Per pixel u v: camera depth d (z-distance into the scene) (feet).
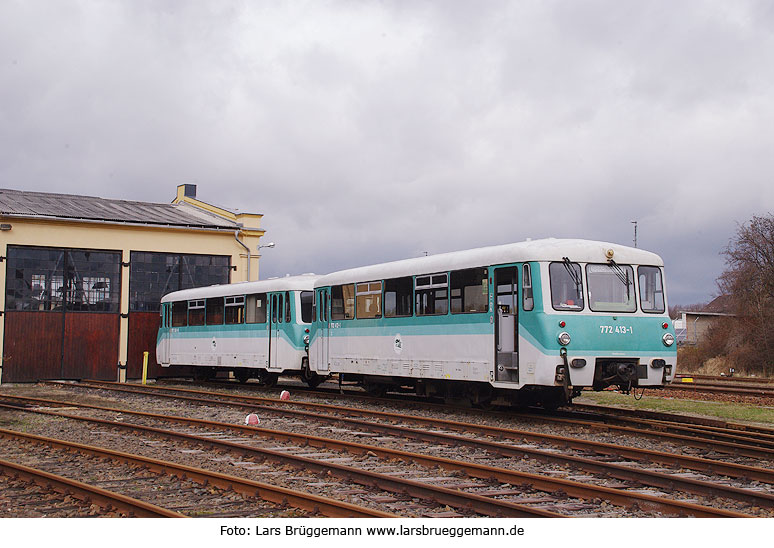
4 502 30.19
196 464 38.81
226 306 93.35
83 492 30.12
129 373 107.04
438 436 45.24
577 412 61.87
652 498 28.09
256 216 117.29
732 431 49.85
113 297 106.63
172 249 110.11
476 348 57.36
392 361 66.64
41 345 101.19
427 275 63.16
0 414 61.67
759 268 143.02
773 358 134.00
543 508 28.96
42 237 101.30
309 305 83.15
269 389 89.71
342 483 33.68
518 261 53.72
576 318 52.29
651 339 54.70
